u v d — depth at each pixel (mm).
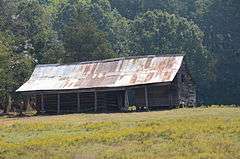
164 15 180625
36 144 49188
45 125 66562
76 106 104812
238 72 181250
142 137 50000
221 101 177750
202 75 174125
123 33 196625
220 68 182250
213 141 44844
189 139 46938
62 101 106000
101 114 88438
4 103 118625
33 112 117312
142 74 99250
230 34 192500
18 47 144500
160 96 99062
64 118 81562
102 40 157125
